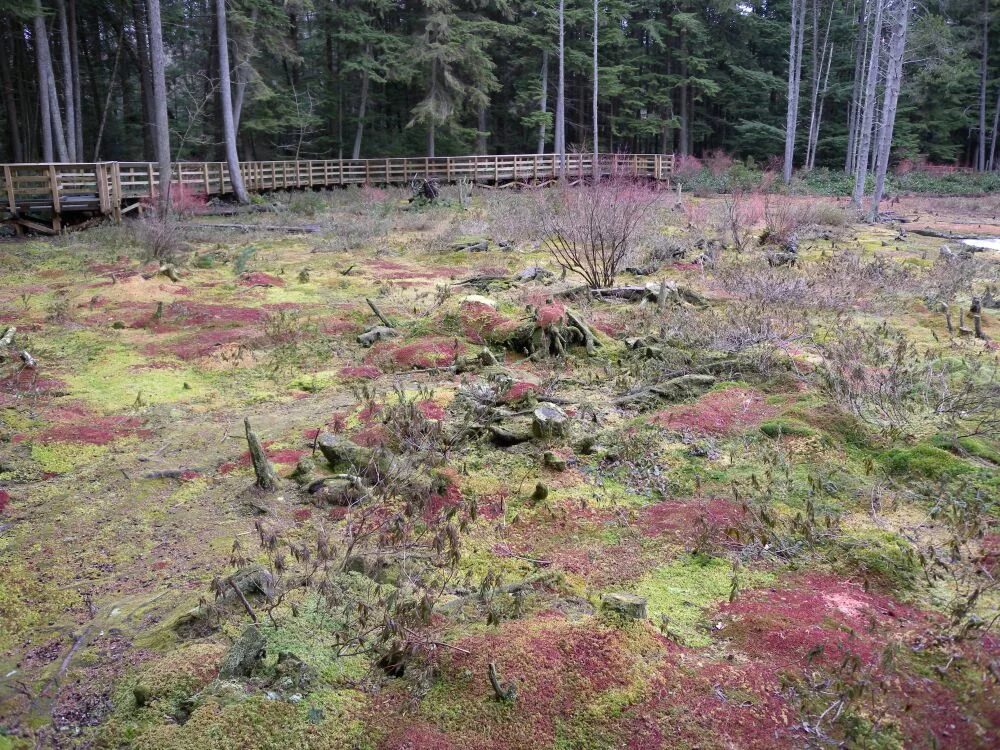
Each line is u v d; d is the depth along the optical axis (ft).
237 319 30.42
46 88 78.95
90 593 12.19
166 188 63.77
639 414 19.27
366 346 26.68
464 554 12.65
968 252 45.39
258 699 8.91
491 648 9.54
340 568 11.97
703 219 58.39
